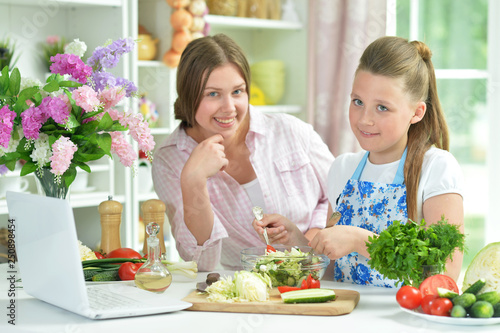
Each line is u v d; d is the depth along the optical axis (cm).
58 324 111
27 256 126
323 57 304
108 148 133
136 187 266
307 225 194
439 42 302
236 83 162
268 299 121
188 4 277
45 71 264
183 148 180
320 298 117
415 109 140
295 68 330
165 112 283
